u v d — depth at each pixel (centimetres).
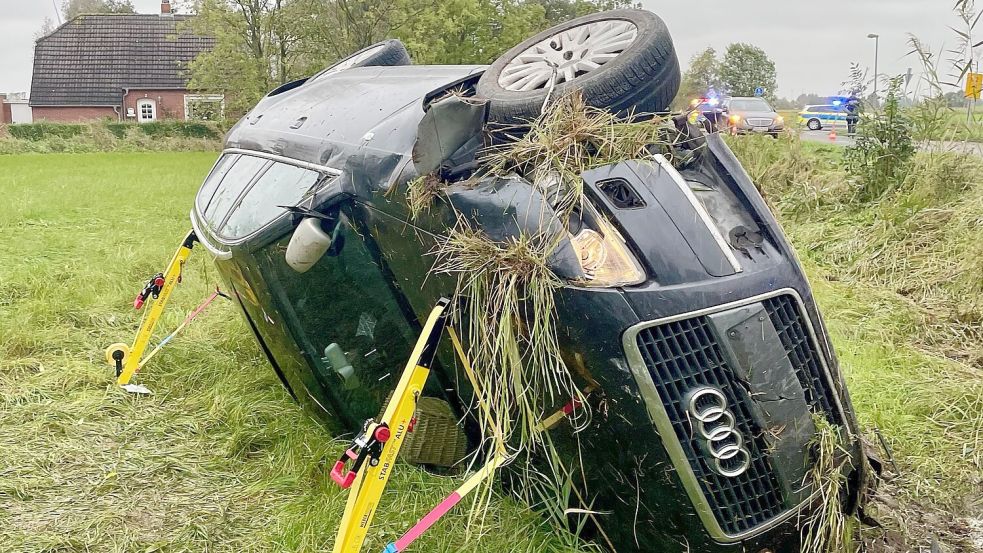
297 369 422
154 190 1714
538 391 289
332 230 351
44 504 381
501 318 275
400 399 281
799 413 281
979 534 360
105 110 5231
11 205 1372
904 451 427
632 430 271
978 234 764
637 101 312
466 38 2906
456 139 305
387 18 2789
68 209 1355
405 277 327
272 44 3272
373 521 334
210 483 404
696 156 316
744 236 295
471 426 345
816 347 293
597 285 270
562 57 344
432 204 305
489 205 291
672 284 271
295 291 383
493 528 322
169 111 5253
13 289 755
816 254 884
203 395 510
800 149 1202
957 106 991
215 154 3538
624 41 329
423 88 400
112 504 381
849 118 1173
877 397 482
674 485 271
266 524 361
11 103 6044
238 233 423
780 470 277
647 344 266
